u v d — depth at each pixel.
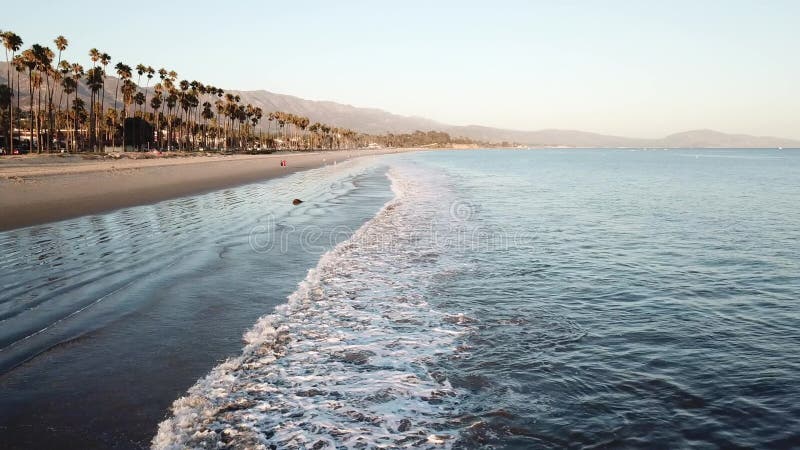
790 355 5.65
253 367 5.14
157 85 88.38
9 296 7.34
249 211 17.75
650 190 29.62
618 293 8.13
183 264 9.55
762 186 33.22
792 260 10.71
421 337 6.09
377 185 31.12
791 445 3.89
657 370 5.24
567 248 11.83
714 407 4.49
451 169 57.62
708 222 16.42
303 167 54.12
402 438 3.94
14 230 13.09
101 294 7.50
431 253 11.02
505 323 6.63
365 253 10.91
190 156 73.56
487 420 4.22
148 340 5.75
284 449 3.77
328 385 4.80
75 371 4.91
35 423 3.98
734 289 8.45
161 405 4.31
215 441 3.83
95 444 3.72
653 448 3.86
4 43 57.19
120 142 88.94
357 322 6.57
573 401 4.56
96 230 13.20
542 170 56.97
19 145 70.19
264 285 8.21
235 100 119.94
